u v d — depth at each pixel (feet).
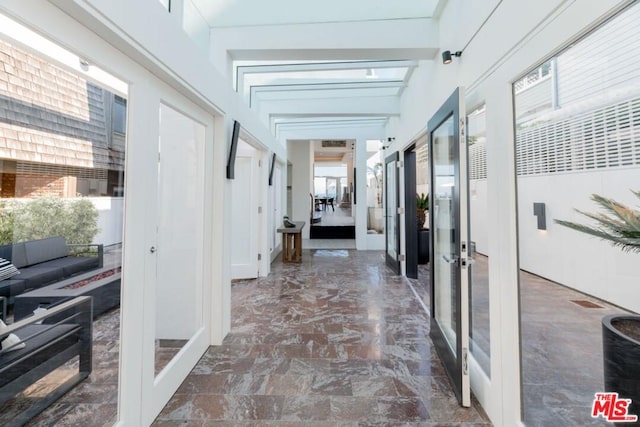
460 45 6.84
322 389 6.08
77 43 3.60
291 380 6.39
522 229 6.05
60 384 4.61
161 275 6.98
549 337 5.81
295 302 11.28
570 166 6.88
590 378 5.17
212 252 8.00
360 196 22.65
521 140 5.45
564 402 4.96
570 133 6.76
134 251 4.68
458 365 5.72
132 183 4.63
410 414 5.40
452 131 6.48
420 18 8.44
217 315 7.97
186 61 5.89
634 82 5.30
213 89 7.31
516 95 4.93
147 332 5.03
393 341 8.15
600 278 6.40
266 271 15.12
